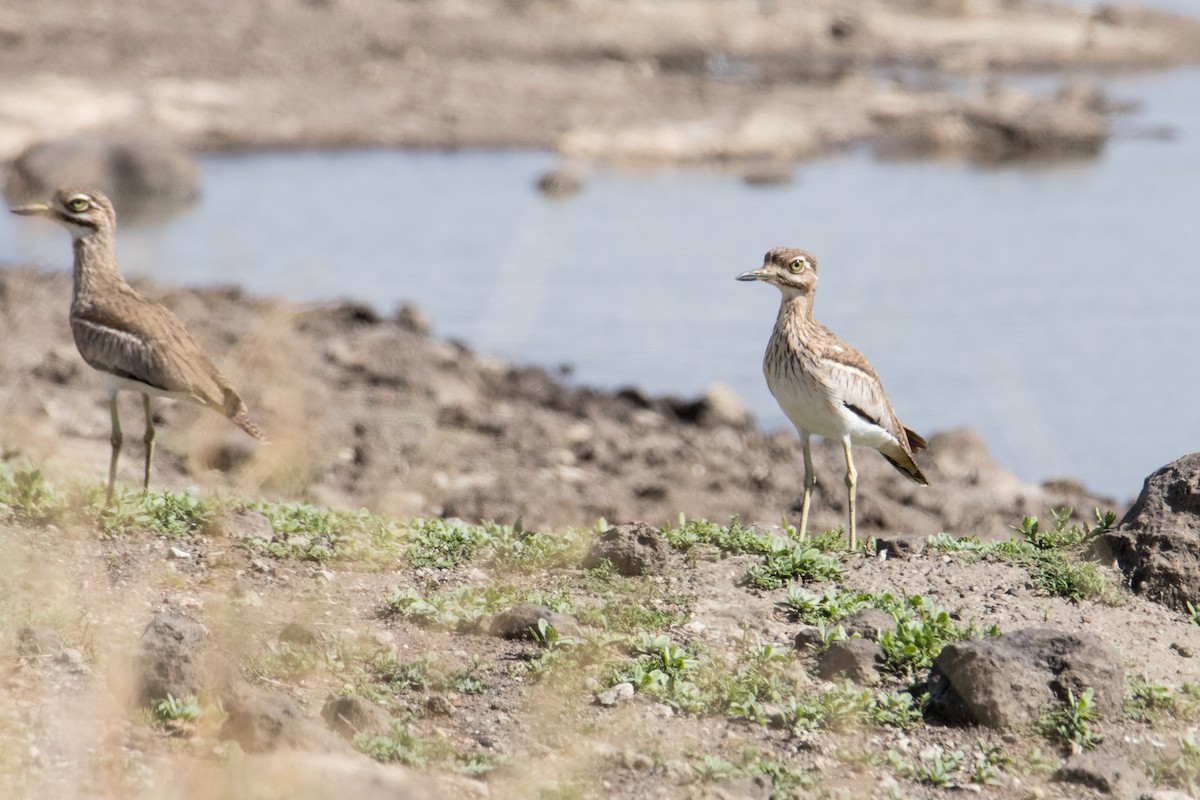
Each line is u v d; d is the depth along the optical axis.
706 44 50.41
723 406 18.75
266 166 33.41
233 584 8.74
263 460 11.55
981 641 7.88
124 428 15.47
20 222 14.73
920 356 20.16
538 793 6.70
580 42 47.59
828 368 10.68
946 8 57.53
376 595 8.93
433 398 18.12
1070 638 7.92
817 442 18.27
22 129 33.50
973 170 35.41
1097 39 55.47
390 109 38.56
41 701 7.13
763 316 22.83
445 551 9.67
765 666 8.06
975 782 7.20
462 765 7.01
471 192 31.02
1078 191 32.59
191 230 26.39
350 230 27.06
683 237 27.45
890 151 37.84
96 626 8.00
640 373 20.38
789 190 32.47
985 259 25.69
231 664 7.39
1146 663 8.34
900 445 11.34
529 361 20.58
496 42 46.41
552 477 15.95
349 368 18.77
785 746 7.43
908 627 8.24
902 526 15.26
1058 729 7.57
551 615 8.40
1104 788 7.13
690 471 16.72
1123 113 43.25
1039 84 47.97
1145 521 9.44
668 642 8.25
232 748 6.77
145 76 38.69
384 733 7.14
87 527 9.40
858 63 50.81
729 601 8.95
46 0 43.75
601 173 34.00
